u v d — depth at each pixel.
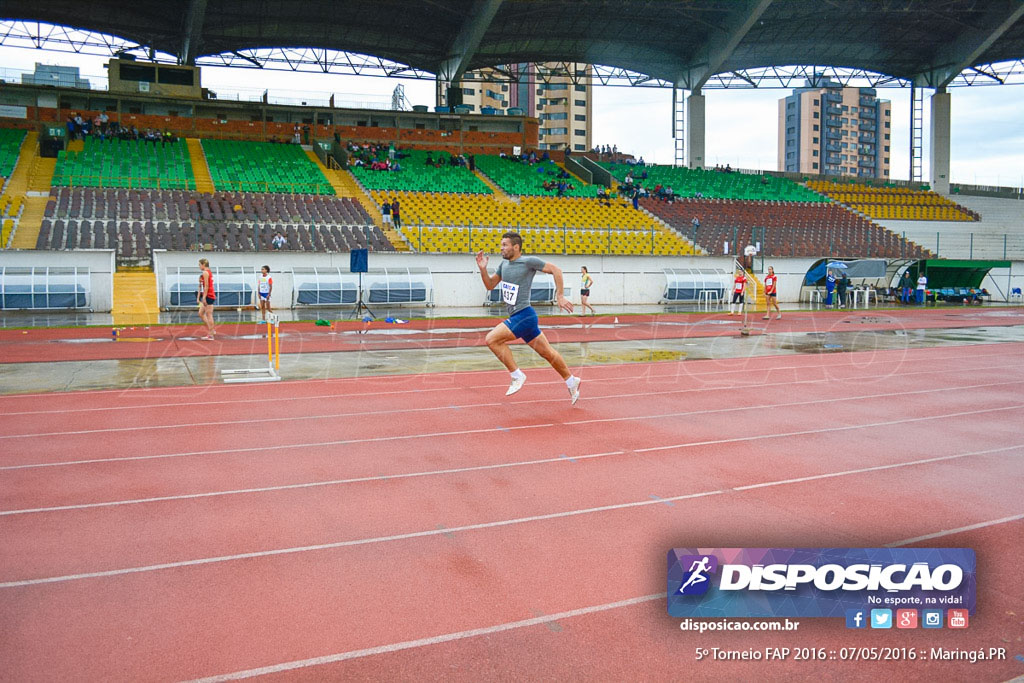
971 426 8.62
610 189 46.19
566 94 122.31
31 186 32.31
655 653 3.51
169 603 3.99
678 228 40.84
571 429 8.29
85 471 6.50
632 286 35.28
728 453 7.24
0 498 5.73
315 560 4.57
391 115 48.19
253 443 7.56
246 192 35.03
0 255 25.86
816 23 46.97
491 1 38.47
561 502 5.69
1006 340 19.48
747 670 3.36
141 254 28.80
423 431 8.14
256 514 5.41
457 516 5.38
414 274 31.08
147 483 6.15
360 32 46.88
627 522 5.25
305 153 43.69
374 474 6.44
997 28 46.59
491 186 43.09
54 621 3.78
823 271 37.50
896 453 7.29
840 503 5.68
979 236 48.66
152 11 42.56
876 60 54.69
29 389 10.81
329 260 30.27
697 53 51.12
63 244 27.59
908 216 50.06
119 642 3.57
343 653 3.48
